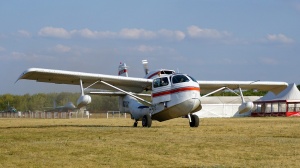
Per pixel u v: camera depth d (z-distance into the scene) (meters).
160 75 27.33
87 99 25.33
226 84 29.19
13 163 10.08
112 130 21.12
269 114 69.19
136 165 9.80
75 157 10.97
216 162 10.15
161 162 10.17
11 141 15.33
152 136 17.16
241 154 11.45
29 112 88.75
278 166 9.54
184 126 26.52
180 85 24.44
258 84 29.67
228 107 71.00
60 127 25.47
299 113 67.81
